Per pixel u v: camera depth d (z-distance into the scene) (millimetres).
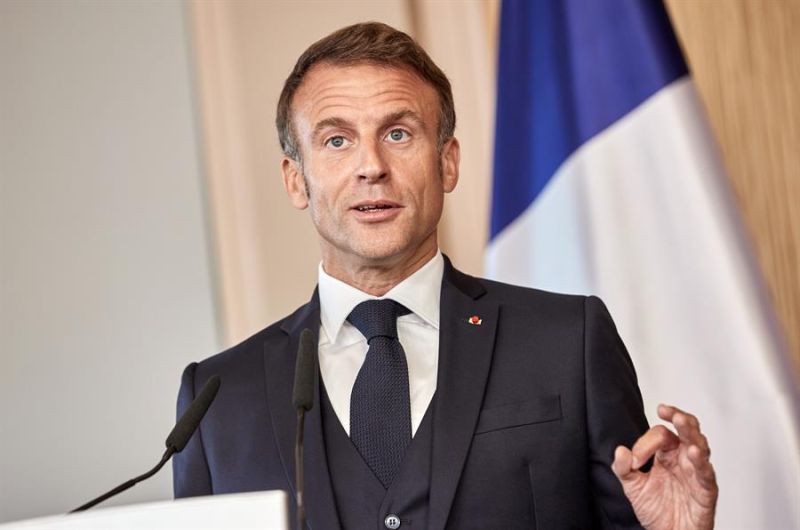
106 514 3383
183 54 10016
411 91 5809
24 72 10078
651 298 8477
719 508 8148
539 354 5680
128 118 10000
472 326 5797
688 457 4766
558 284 8734
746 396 8172
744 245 8391
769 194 8992
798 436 8078
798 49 9086
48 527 3391
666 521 4910
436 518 5234
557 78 8992
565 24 9031
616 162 8695
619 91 8766
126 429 9727
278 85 9617
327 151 5816
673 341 8383
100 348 9805
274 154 9570
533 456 5418
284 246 9469
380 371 5633
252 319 9406
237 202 9508
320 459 5465
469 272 9359
